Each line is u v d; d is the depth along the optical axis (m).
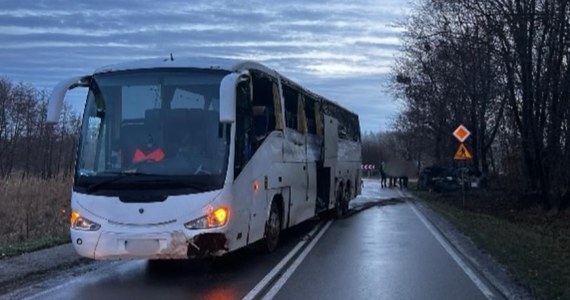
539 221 24.53
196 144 9.98
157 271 10.99
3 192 24.19
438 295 9.12
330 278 10.38
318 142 17.53
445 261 12.17
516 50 23.88
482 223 19.94
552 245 14.88
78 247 9.75
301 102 15.47
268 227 12.41
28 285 9.77
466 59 31.88
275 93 12.95
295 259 12.34
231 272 10.91
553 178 27.55
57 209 23.42
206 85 10.25
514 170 35.09
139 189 9.69
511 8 22.62
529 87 25.48
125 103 10.23
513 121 32.56
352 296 9.03
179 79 10.28
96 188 9.77
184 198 9.65
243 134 10.64
